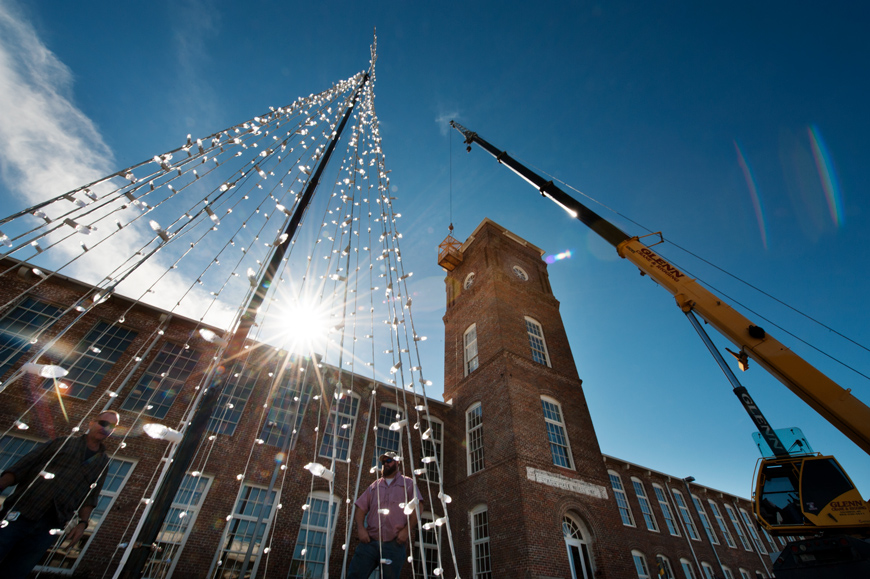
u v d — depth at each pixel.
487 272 18.69
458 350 18.17
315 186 5.08
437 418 15.98
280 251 3.93
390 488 3.64
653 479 21.19
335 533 11.02
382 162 6.71
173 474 2.64
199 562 9.22
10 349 9.80
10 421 9.01
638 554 17.11
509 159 14.47
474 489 13.13
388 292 4.48
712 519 22.09
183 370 11.55
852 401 6.43
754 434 7.09
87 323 11.02
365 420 13.62
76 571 8.12
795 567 5.71
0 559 2.74
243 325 3.44
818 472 6.39
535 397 14.21
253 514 10.36
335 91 6.26
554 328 17.95
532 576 9.83
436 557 12.52
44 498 2.99
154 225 2.93
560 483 12.20
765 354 7.35
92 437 3.38
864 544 5.30
